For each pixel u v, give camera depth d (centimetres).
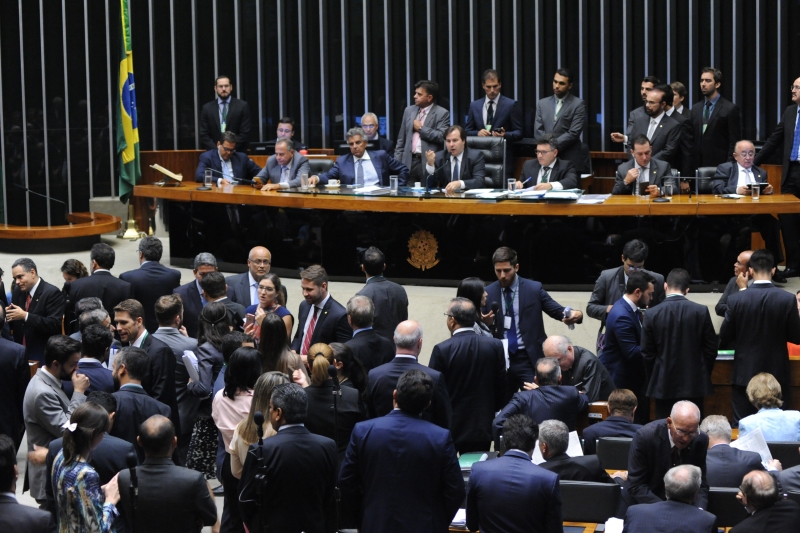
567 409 570
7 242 1139
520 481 433
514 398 577
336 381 483
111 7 1370
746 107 1295
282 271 992
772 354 691
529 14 1345
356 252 966
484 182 984
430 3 1360
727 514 466
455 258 938
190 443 632
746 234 902
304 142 1395
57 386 563
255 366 508
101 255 759
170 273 784
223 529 505
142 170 1218
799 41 1273
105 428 438
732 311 698
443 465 445
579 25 1330
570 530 461
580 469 479
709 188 960
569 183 945
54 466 435
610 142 1338
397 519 443
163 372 589
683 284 674
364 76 1384
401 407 453
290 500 436
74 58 1371
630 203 884
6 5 1349
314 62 1388
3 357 600
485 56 1361
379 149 1072
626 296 696
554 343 617
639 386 707
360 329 635
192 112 1388
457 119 1377
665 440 482
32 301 752
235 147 1083
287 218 984
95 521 423
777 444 538
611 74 1332
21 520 389
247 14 1376
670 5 1299
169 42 1374
